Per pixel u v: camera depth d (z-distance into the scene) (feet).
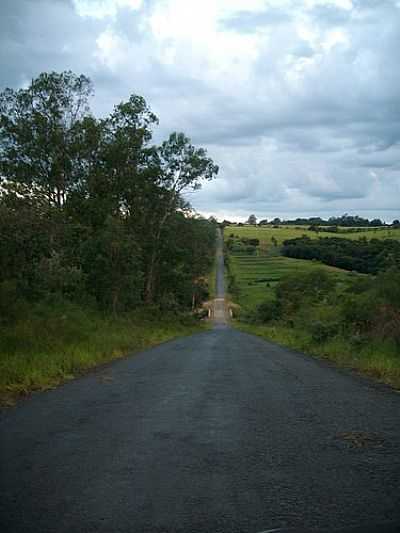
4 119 107.45
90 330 74.18
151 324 130.21
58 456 18.90
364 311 66.49
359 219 638.94
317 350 68.08
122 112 118.42
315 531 12.71
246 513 13.85
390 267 66.18
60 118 109.91
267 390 33.76
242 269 403.13
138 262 109.81
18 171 108.27
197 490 15.51
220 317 274.57
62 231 71.46
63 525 13.19
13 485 15.96
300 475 16.81
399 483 16.06
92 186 116.47
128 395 31.94
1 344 46.75
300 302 177.68
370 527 12.88
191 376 40.88
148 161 125.39
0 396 31.22
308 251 417.28
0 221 50.37
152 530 12.91
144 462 18.19
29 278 56.08
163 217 140.36
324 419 24.94
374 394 32.19
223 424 23.91
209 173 136.56
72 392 33.22
